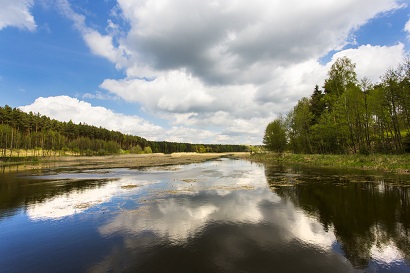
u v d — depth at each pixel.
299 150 72.69
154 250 9.23
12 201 18.20
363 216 12.73
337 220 12.26
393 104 38.62
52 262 8.52
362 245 9.32
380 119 44.09
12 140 93.88
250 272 7.48
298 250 9.00
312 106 73.50
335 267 7.71
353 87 46.72
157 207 15.72
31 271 7.94
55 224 12.77
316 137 57.88
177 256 8.67
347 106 47.28
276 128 75.81
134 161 75.62
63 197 19.48
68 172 40.19
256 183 24.83
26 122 113.25
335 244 9.47
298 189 20.59
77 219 13.55
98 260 8.56
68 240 10.54
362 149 40.94
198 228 11.59
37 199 18.81
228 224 12.07
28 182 28.16
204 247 9.39
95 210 15.38
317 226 11.52
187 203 16.61
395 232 10.51
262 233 10.77
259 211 14.29
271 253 8.78
